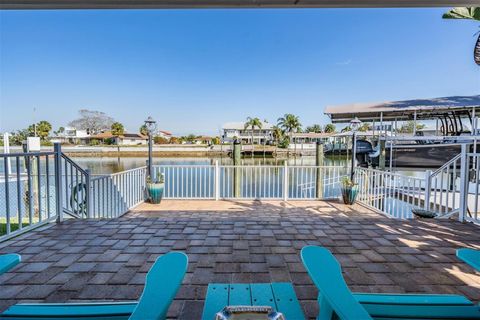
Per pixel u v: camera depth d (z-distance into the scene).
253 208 5.57
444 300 1.30
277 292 1.54
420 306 1.25
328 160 21.67
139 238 2.98
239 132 52.06
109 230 3.24
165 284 1.00
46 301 1.78
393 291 1.92
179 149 41.75
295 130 48.12
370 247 2.76
